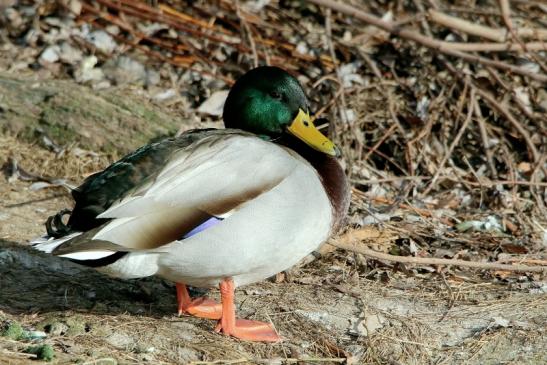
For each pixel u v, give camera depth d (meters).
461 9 13.40
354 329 8.50
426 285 9.49
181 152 7.68
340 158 11.98
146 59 13.40
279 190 7.72
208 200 7.48
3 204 10.46
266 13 14.17
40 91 12.17
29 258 9.29
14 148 11.51
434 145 12.48
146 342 7.84
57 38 13.42
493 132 12.88
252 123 8.85
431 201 11.55
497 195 11.60
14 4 13.90
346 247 9.59
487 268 9.56
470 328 8.66
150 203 7.35
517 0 13.98
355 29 13.87
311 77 13.21
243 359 7.77
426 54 13.65
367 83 13.23
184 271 7.66
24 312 8.18
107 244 7.16
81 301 8.55
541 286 9.55
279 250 7.79
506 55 13.81
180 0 14.16
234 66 13.43
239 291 9.09
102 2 13.71
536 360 8.13
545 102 13.33
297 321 8.52
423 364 8.13
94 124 11.80
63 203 10.72
